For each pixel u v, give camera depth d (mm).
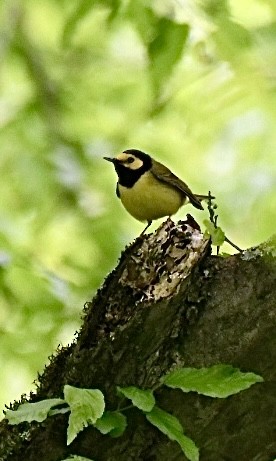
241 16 13156
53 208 14500
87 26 15727
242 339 5395
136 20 11273
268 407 5395
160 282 5668
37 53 16203
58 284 11281
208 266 5594
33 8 15828
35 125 15305
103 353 5613
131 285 5723
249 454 5500
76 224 14352
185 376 5129
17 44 16094
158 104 14031
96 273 13148
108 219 14172
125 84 15992
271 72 12961
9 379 11938
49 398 5711
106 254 13641
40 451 5645
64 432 5605
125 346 5574
